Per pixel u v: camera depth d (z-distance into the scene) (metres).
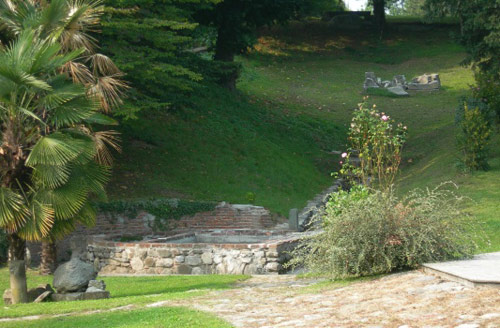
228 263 16.12
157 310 8.98
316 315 7.82
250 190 26.62
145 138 28.02
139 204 22.09
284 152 31.94
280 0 37.56
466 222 11.67
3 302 13.06
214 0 28.20
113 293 13.11
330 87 48.31
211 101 35.03
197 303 9.51
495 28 28.61
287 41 60.44
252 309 8.66
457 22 65.88
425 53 57.34
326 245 10.97
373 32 64.06
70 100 12.83
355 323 7.14
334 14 68.31
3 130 12.91
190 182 25.72
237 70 38.56
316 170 31.48
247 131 32.44
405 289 8.66
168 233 22.41
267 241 18.41
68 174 12.49
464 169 24.92
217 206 23.52
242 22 38.00
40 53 12.12
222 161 28.36
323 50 59.12
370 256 10.66
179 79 25.89
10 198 11.89
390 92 46.41
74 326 8.52
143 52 23.22
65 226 13.07
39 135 12.66
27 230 12.10
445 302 7.55
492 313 6.73
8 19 14.41
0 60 11.86
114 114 21.59
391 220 10.67
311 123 38.22
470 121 25.11
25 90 12.41
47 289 12.59
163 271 16.62
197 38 40.25
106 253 17.38
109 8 20.75
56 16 14.02
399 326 6.79
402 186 26.44
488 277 8.14
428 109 42.75
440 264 9.77
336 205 14.47
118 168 25.00
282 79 49.38
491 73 29.31
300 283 11.98
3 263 18.56
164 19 24.77
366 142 17.19
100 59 15.47
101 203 21.33
